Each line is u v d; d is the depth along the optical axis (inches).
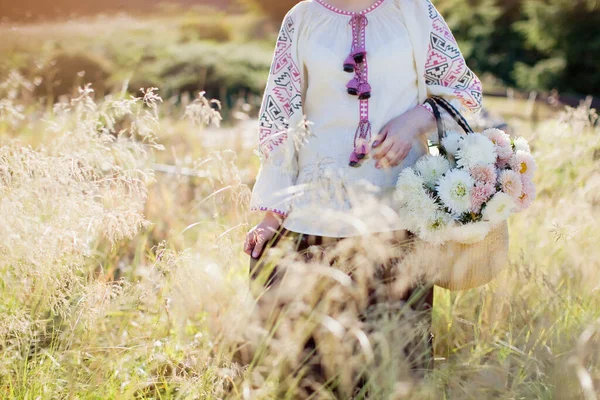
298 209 91.7
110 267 117.2
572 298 111.0
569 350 92.3
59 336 94.3
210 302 100.7
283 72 96.9
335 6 94.7
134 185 103.0
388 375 86.5
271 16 1191.6
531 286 110.8
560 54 658.2
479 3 797.9
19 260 91.8
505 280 107.5
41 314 95.6
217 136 220.8
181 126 227.3
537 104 461.1
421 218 89.3
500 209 88.8
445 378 88.3
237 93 487.2
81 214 95.2
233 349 91.9
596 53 637.3
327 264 91.4
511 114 370.6
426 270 90.4
